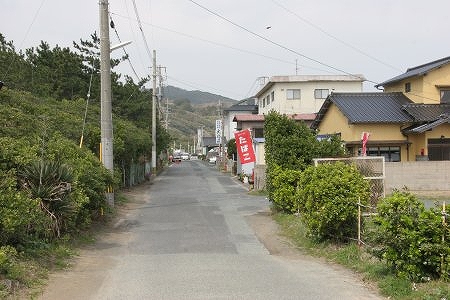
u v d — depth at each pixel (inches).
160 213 647.1
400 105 1084.5
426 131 983.6
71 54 1234.6
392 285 259.9
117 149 825.5
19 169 391.5
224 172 1759.4
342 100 1106.7
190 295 256.2
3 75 879.1
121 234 487.5
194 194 915.4
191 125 5610.2
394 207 269.9
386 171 831.1
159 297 252.5
